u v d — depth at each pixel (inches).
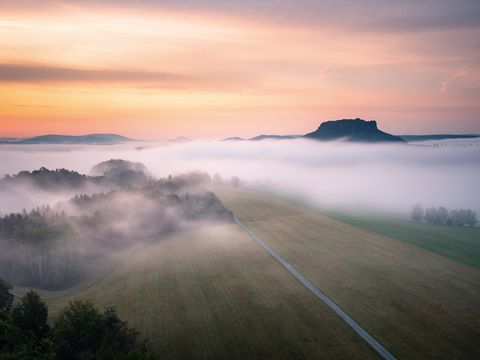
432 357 1996.8
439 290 2851.9
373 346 2094.0
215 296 2751.0
